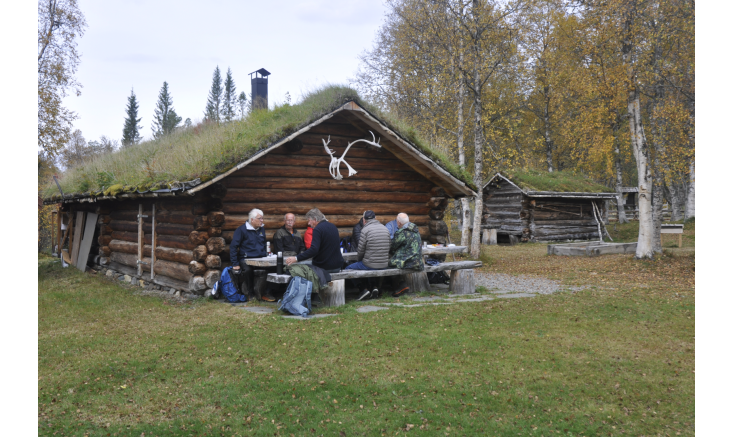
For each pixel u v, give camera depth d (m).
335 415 4.30
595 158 17.11
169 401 4.57
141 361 5.58
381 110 11.05
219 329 6.86
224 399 4.59
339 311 7.98
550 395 4.75
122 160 14.28
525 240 26.33
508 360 5.65
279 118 11.09
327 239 8.19
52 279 13.30
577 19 15.59
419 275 10.11
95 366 5.43
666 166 17.95
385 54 24.11
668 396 4.71
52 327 7.32
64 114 21.95
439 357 5.71
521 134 28.53
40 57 21.66
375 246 8.88
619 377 5.17
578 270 14.46
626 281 11.88
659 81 17.53
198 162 9.21
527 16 19.78
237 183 9.70
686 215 27.11
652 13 15.66
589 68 15.40
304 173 10.52
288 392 4.75
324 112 9.63
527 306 8.38
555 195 26.08
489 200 29.05
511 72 20.11
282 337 6.36
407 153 11.15
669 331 6.84
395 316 7.47
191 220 9.41
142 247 11.62
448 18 19.03
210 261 8.97
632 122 14.82
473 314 7.74
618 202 33.19
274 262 8.33
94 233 14.59
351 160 11.21
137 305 9.02
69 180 15.61
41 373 5.25
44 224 23.75
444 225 12.18
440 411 4.39
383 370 5.30
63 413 4.32
